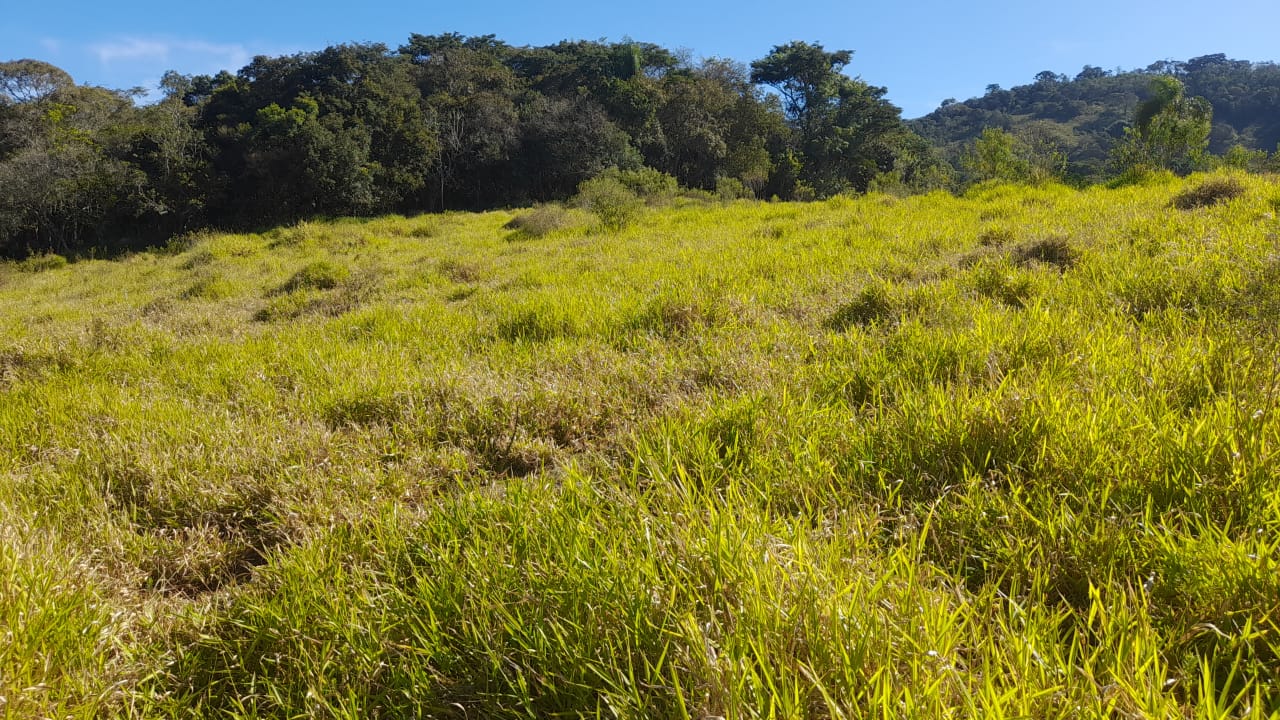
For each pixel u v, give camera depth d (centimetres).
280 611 162
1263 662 117
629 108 4634
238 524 229
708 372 317
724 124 4931
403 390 323
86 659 151
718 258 700
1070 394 215
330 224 3394
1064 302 364
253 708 137
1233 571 127
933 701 103
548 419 285
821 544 151
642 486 210
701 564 144
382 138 4128
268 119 3719
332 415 318
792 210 1313
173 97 5216
